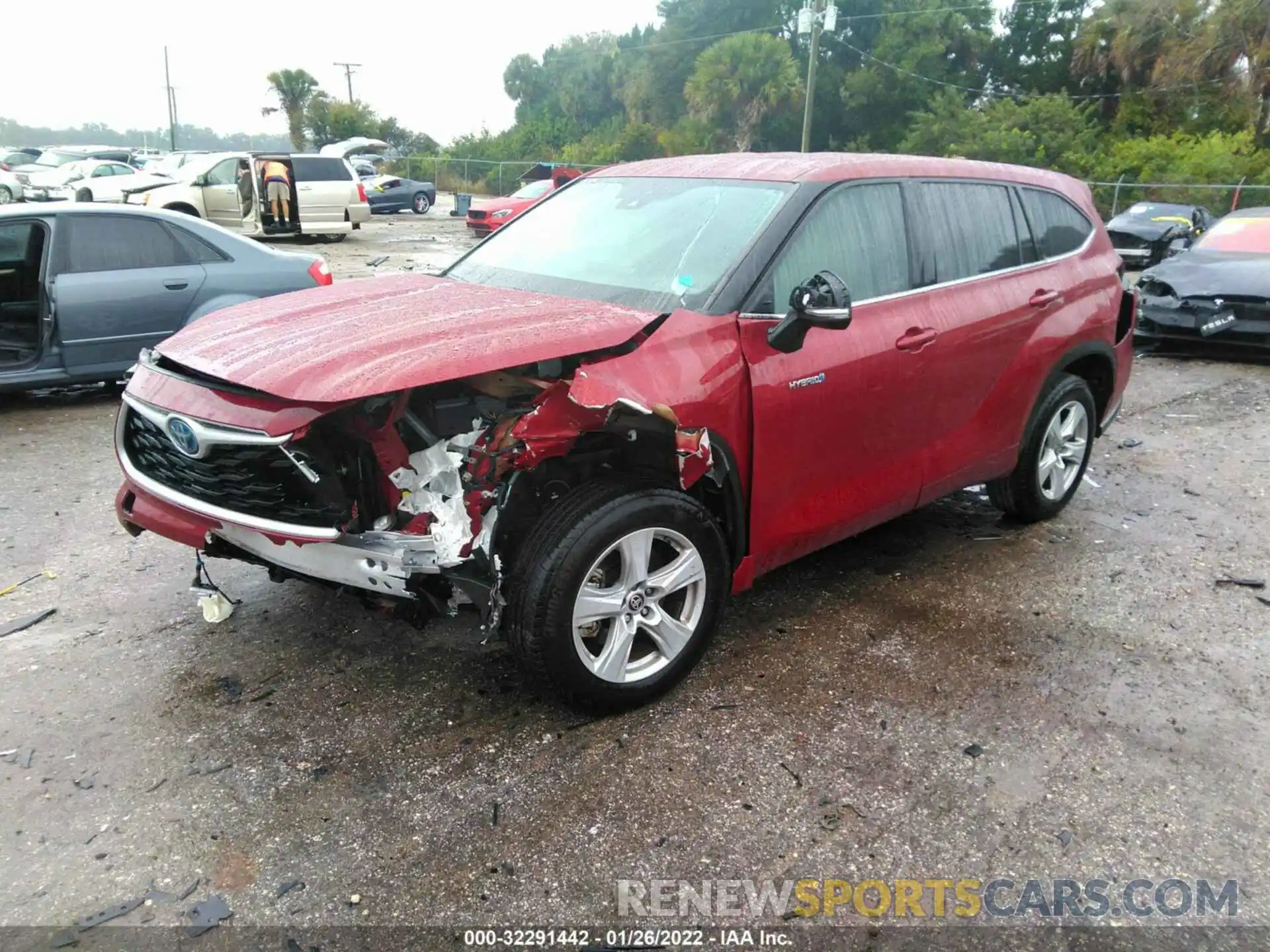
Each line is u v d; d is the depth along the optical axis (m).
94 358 6.75
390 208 31.81
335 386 2.56
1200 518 5.16
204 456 2.80
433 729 3.10
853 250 3.66
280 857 2.54
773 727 3.15
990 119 37.47
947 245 4.07
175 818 2.68
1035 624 3.90
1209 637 3.82
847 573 4.39
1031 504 4.83
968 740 3.10
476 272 4.03
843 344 3.50
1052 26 43.78
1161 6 36.38
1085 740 3.12
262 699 3.26
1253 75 34.81
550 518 2.92
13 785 2.80
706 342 3.13
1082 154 33.81
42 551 4.47
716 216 3.61
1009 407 4.37
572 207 4.24
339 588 3.11
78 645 3.61
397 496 2.81
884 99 42.19
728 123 41.84
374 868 2.51
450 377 2.60
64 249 6.65
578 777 2.88
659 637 3.21
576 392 2.76
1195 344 9.61
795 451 3.42
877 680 3.45
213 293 7.11
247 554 3.18
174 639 3.67
